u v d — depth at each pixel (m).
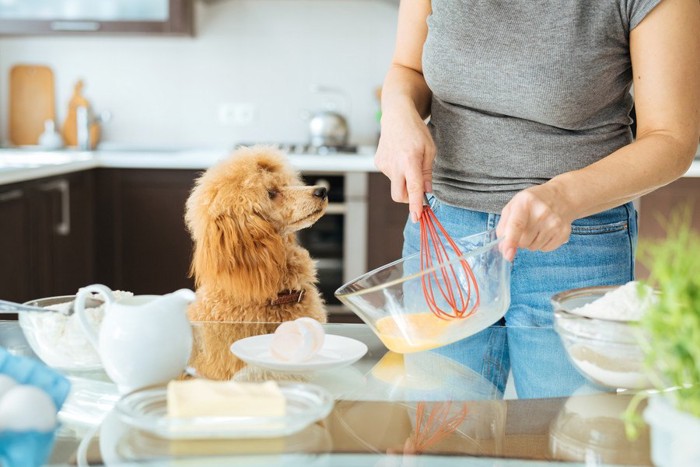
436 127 1.45
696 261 0.67
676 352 0.68
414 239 1.49
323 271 3.44
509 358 1.07
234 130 4.01
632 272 1.43
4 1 3.64
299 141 4.02
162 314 0.94
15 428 0.81
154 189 3.44
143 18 3.67
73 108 3.98
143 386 0.94
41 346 1.01
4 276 2.73
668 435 0.72
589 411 0.88
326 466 0.76
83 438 0.81
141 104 3.99
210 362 1.04
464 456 0.78
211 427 0.79
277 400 0.79
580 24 1.26
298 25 3.96
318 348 1.03
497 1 1.30
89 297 1.05
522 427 0.85
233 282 1.64
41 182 2.98
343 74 3.99
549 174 1.35
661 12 1.21
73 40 3.95
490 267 1.04
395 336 1.06
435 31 1.37
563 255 1.36
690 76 1.20
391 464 0.77
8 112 3.98
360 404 0.92
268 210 1.74
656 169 1.16
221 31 3.96
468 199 1.40
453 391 0.96
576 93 1.29
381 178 3.38
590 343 0.90
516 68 1.30
